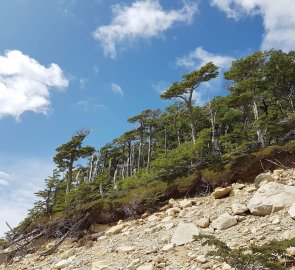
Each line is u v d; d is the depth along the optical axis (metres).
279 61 27.64
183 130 43.06
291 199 13.58
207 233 13.40
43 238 24.02
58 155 30.61
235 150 22.33
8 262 21.39
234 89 27.70
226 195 18.25
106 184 32.09
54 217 25.95
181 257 11.97
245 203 15.55
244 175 19.73
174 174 23.41
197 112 34.31
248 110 31.50
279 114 27.67
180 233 13.69
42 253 20.45
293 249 9.46
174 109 40.09
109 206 23.00
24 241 24.77
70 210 25.22
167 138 48.16
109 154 52.41
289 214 12.48
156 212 20.56
